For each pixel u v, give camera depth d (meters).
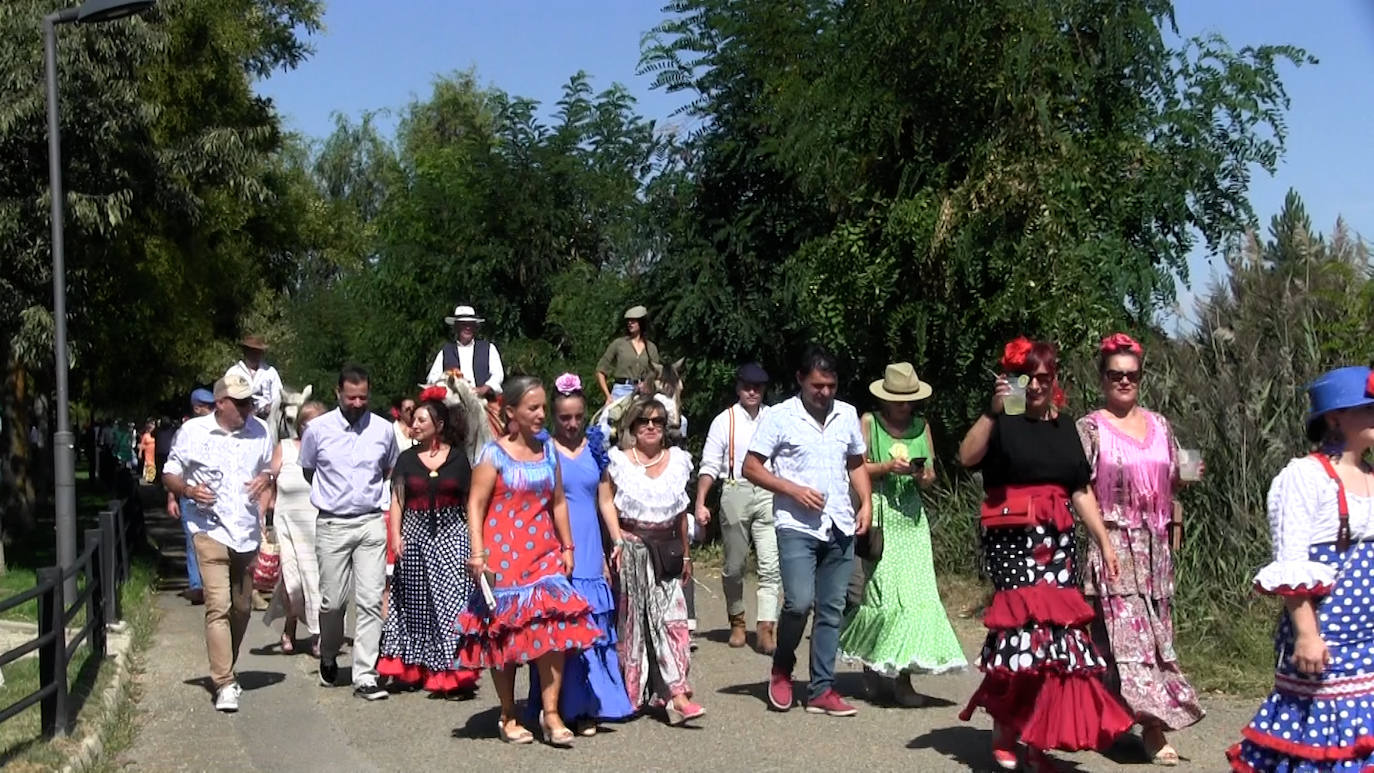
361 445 9.81
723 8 16.95
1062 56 12.87
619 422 9.16
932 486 13.66
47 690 7.68
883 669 8.48
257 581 9.34
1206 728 7.94
